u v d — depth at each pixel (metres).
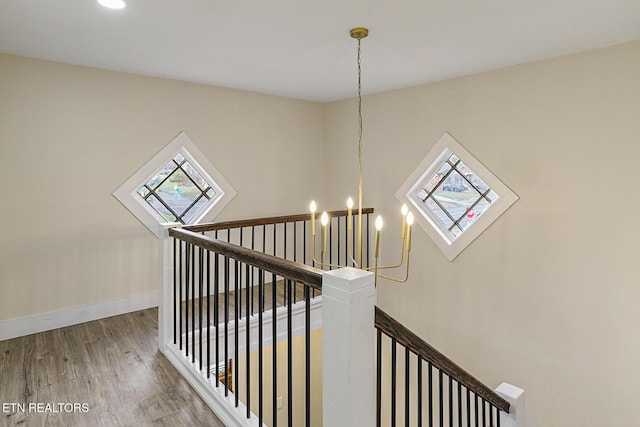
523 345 3.30
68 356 2.77
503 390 2.35
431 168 3.92
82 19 2.27
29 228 3.09
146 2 2.05
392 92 4.18
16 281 3.05
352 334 1.26
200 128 3.94
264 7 2.11
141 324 3.36
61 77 3.16
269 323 3.68
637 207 2.66
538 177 3.12
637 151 2.64
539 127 3.09
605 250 2.81
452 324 3.79
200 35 2.52
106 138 3.40
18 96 2.98
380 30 2.43
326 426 1.38
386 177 4.30
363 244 4.57
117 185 3.48
